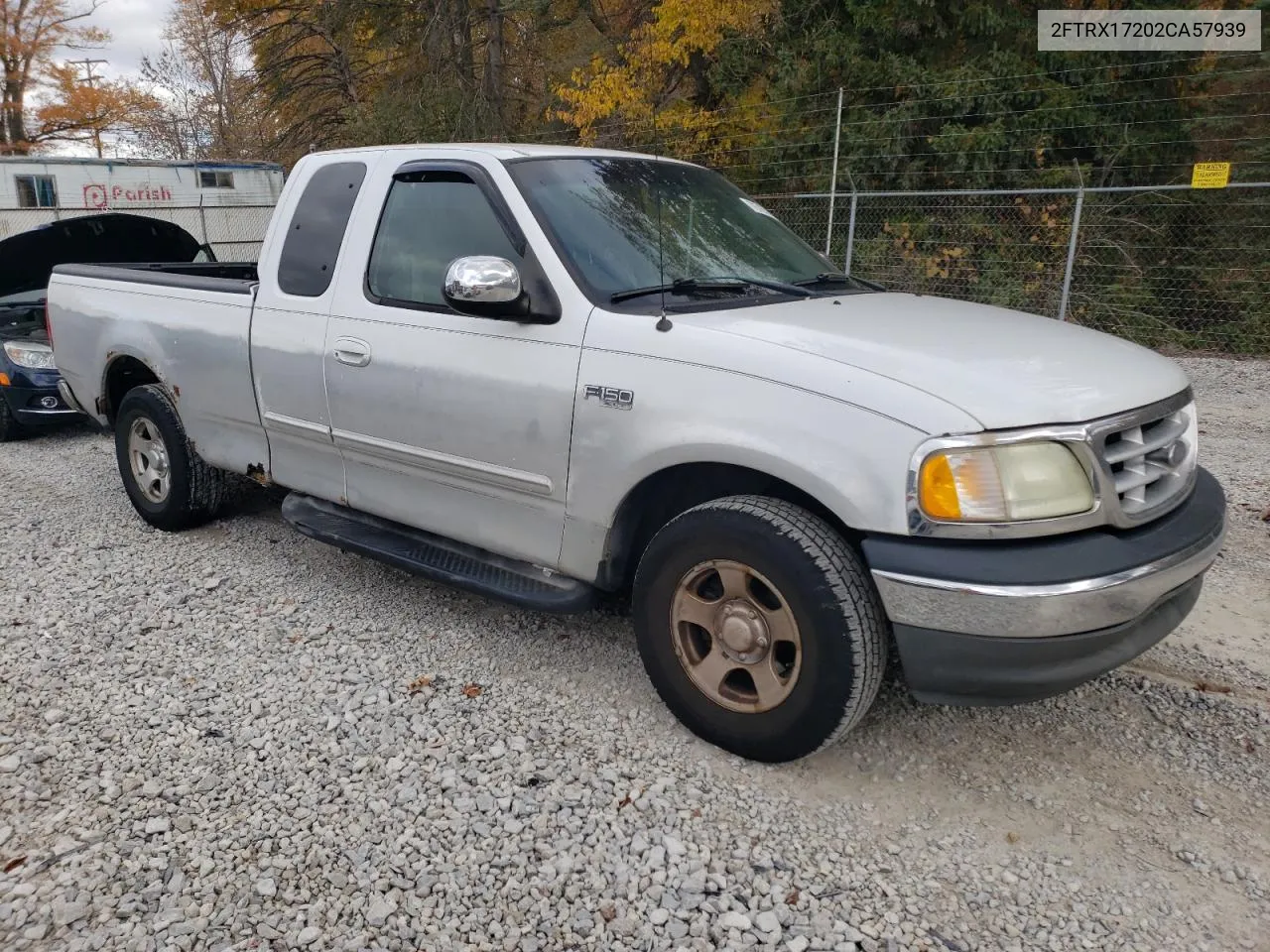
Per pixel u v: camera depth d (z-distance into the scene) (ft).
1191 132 51.83
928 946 8.01
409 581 15.72
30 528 18.63
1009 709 11.64
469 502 12.66
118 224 25.21
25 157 58.59
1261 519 18.26
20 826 9.55
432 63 65.57
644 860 9.04
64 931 8.19
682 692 10.78
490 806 9.80
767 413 9.57
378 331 13.05
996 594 8.55
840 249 52.21
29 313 28.14
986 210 50.70
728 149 55.62
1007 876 8.84
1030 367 9.66
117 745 10.95
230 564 16.49
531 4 60.80
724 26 54.24
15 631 13.87
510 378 11.55
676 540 10.41
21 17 105.09
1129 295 45.78
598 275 11.42
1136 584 8.81
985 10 52.54
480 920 8.35
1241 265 45.70
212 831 9.47
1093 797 9.98
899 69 52.95
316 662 12.89
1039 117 50.93
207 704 11.83
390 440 13.15
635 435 10.47
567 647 13.33
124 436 18.29
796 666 9.68
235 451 16.15
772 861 9.01
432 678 12.41
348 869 8.96
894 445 8.91
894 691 12.09
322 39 77.15
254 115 84.28
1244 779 10.24
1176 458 10.19
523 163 12.38
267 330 14.64
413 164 13.21
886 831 9.47
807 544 9.39
